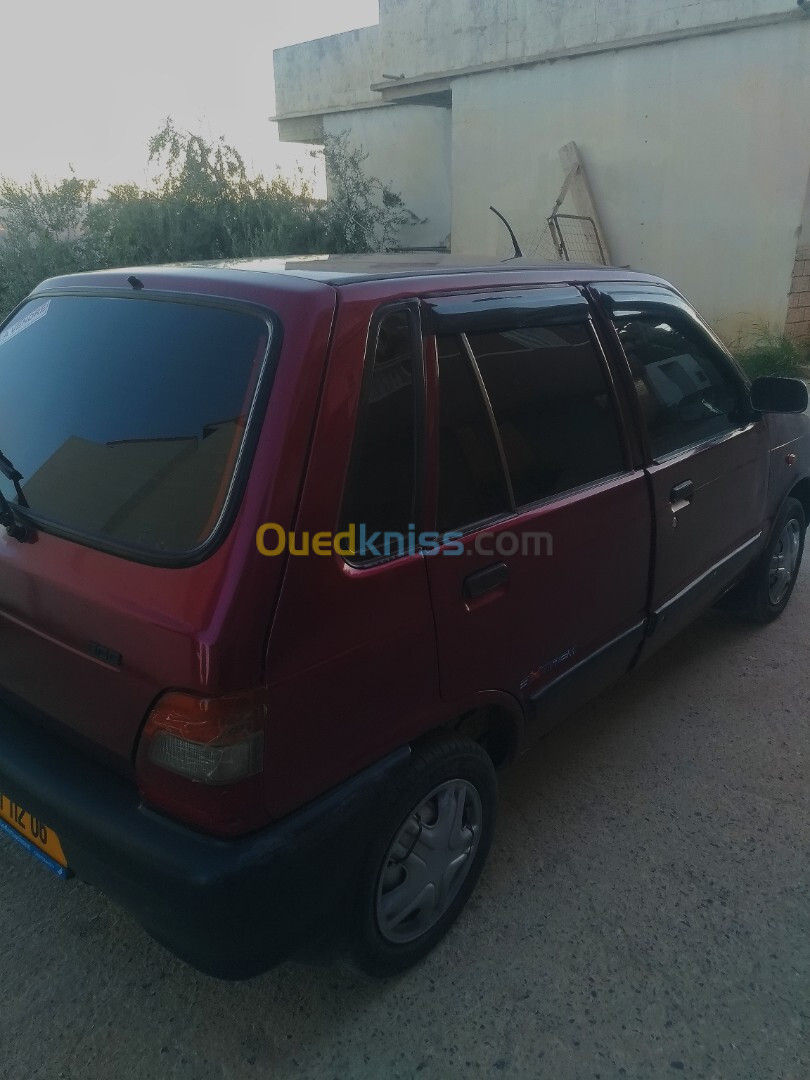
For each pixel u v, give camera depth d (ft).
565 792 9.90
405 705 6.52
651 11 30.91
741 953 7.66
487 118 37.27
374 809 6.32
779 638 13.64
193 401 6.09
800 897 8.33
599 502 8.34
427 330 6.69
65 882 8.37
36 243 36.86
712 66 30.25
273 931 5.81
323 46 46.62
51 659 6.28
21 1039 6.74
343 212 40.78
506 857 8.84
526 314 7.77
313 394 5.72
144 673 5.57
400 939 7.18
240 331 6.10
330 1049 6.73
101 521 6.16
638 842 9.07
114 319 7.02
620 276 9.52
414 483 6.49
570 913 8.10
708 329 11.13
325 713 5.86
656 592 9.70
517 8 34.63
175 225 36.73
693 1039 6.84
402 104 42.70
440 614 6.66
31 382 7.38
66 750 6.44
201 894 5.36
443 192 43.80
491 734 8.25
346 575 5.87
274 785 5.61
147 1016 6.98
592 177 34.58
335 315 5.98
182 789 5.49
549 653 8.11
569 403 8.21
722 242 31.86
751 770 10.33
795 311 31.48
